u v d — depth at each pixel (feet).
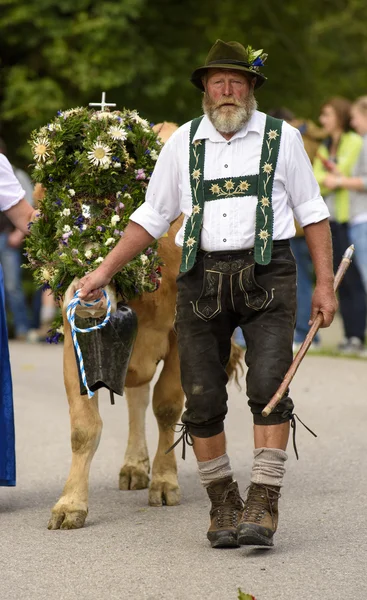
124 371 37.22
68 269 37.32
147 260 37.78
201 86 35.22
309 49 130.21
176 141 34.78
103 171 37.86
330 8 131.95
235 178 33.88
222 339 34.86
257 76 34.12
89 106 40.19
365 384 67.92
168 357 41.88
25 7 107.04
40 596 30.58
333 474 45.16
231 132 33.96
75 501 37.88
